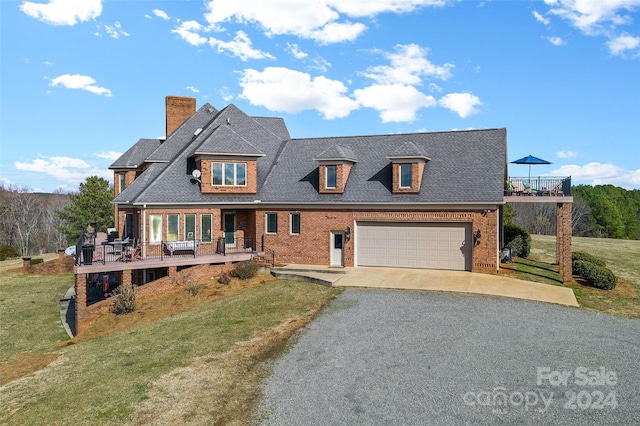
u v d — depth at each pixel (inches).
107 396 415.8
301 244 1022.4
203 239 1002.7
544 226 2797.7
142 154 1326.3
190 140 1190.9
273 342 538.9
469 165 949.2
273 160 1173.1
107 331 714.2
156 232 956.6
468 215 889.5
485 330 556.7
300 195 1027.9
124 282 834.2
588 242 1643.7
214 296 821.2
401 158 931.3
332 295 752.3
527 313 633.0
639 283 900.6
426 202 906.7
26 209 2903.5
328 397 393.1
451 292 749.3
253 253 1019.9
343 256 987.3
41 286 1143.0
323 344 523.5
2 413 410.3
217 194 1019.3
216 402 390.9
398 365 455.5
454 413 359.9
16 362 622.2
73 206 2261.3
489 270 880.9
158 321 711.1
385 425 345.4
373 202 948.0
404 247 954.7
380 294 746.8
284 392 405.4
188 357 505.0
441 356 475.2
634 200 4055.1
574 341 517.3
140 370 478.0
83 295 770.8
